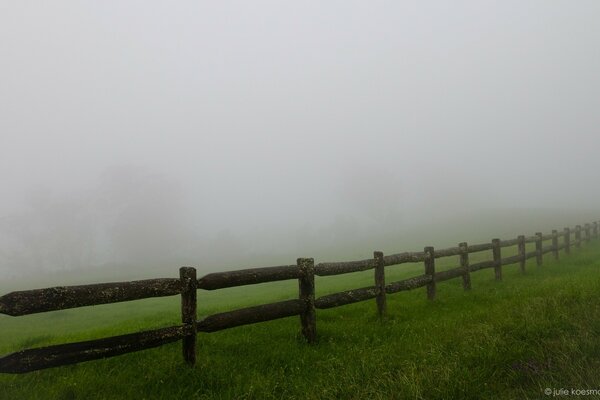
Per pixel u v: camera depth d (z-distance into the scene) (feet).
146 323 32.12
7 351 25.07
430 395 13.75
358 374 15.49
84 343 13.53
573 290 26.78
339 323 25.44
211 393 14.71
